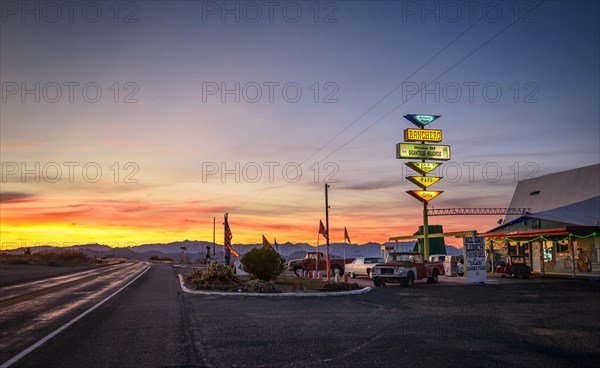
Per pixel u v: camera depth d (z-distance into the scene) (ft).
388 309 53.78
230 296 68.69
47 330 38.47
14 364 27.04
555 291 78.43
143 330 38.55
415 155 138.51
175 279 113.09
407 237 136.36
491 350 31.63
